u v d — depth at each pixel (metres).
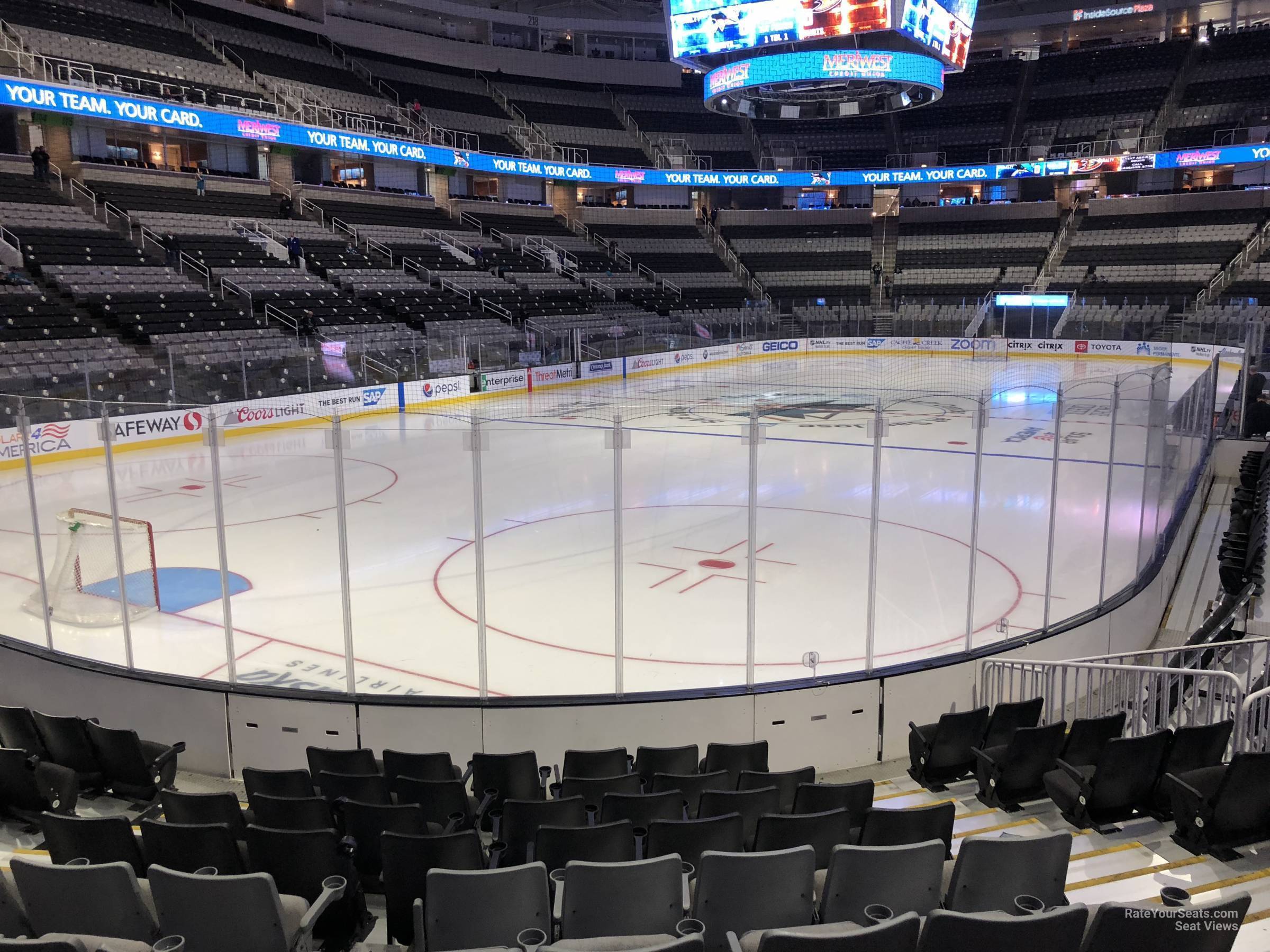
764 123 49.50
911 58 25.58
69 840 4.96
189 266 26.73
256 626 9.70
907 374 33.84
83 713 8.05
